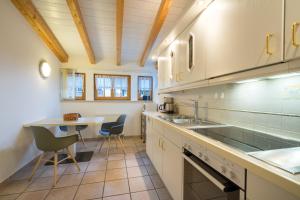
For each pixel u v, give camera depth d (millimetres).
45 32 2910
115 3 2344
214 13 1337
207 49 1435
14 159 2283
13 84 2271
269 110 1224
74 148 2947
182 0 2246
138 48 3740
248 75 1034
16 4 2252
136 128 4609
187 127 1530
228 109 1653
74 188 1981
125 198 1795
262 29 903
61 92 4055
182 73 1961
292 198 562
